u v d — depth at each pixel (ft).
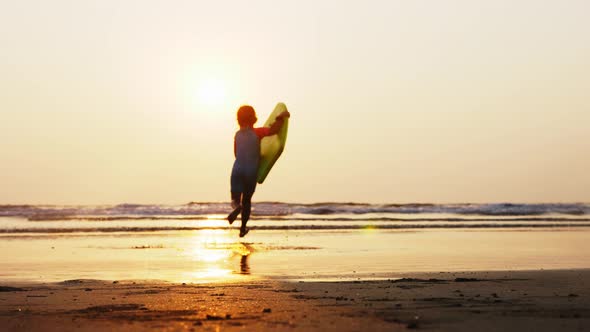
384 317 14.71
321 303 17.88
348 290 22.18
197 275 32.07
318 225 86.28
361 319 14.37
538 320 14.23
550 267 37.09
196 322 14.11
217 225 89.04
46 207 150.71
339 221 103.76
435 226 87.92
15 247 51.49
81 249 49.83
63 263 38.88
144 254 45.24
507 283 24.88
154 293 21.85
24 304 18.62
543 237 67.21
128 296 20.72
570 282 25.30
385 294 20.61
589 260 41.86
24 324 14.33
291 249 50.14
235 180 26.43
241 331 12.81
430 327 13.21
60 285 26.12
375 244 55.88
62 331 13.25
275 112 28.27
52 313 16.37
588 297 19.25
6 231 72.38
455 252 47.73
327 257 42.98
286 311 15.90
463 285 24.11
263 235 68.28
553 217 130.41
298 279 29.89
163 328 13.41
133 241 58.95
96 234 69.56
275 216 124.98
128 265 37.68
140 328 13.46
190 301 18.70
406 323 13.79
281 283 25.98
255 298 19.49
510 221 110.73
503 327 13.23
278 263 38.93
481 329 12.98
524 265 38.24
